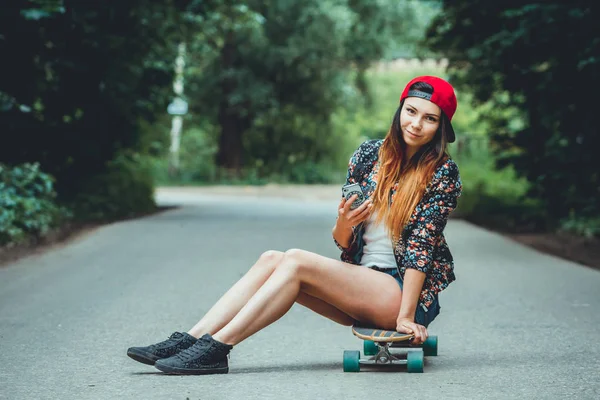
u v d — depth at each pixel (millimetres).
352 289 5379
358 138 47062
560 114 15125
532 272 10750
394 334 5227
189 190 37312
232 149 43969
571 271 10828
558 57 14180
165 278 10125
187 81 40281
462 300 8711
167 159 43656
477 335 6949
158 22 17719
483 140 25719
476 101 19109
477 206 20828
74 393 5035
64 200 18641
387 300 5398
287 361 5977
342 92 43031
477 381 5324
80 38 16344
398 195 5352
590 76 13719
